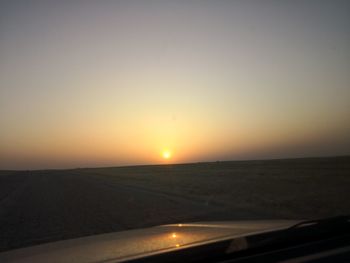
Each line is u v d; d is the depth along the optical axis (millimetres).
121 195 31281
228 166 110062
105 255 3143
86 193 35375
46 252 3588
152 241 3633
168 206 21531
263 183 35594
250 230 3898
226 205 20469
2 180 82125
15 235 14531
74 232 14453
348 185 29719
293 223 4301
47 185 54406
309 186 30172
